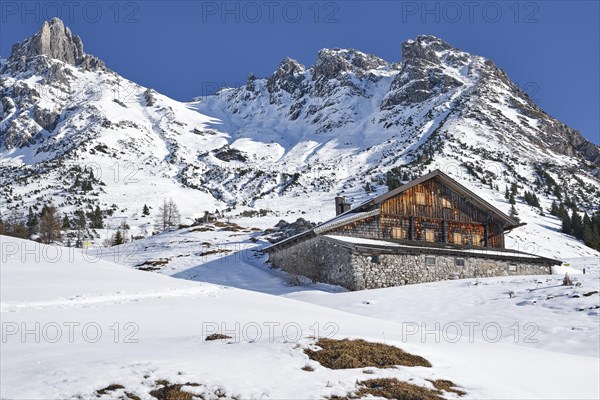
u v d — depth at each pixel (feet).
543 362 46.60
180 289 72.38
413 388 36.01
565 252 301.63
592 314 70.54
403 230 146.61
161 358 36.81
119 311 53.62
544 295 83.41
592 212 492.95
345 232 138.31
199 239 232.73
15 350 38.50
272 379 34.88
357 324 57.47
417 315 81.20
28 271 75.66
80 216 470.80
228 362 36.81
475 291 94.89
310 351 40.70
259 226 287.69
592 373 44.68
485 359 45.16
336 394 33.81
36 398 29.60
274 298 75.77
